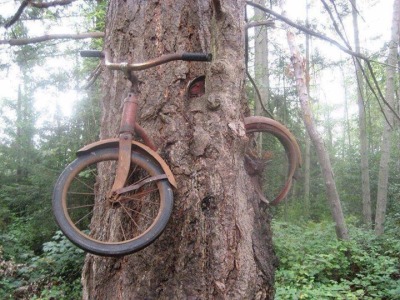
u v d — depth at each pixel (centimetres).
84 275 271
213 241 236
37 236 1015
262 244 258
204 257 235
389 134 1269
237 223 241
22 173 1356
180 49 268
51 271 746
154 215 242
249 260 242
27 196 1095
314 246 834
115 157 233
